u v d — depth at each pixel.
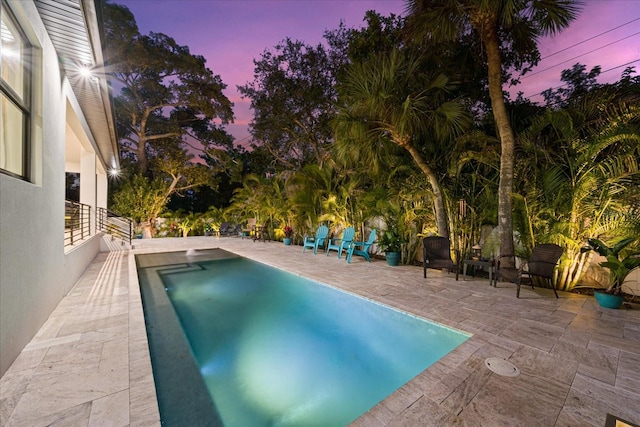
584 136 4.80
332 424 2.06
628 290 4.29
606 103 4.61
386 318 3.80
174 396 2.25
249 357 3.02
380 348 3.21
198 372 2.61
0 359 2.12
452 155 5.86
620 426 1.64
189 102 17.23
